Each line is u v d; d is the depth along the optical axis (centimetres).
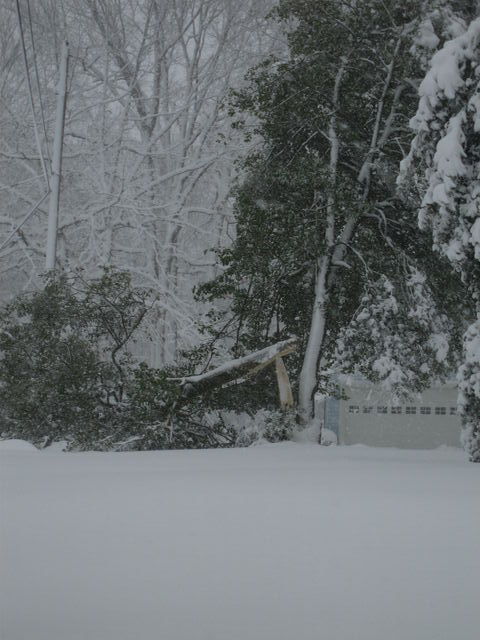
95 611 455
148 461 1558
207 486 1067
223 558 598
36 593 495
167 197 4309
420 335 2488
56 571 554
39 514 806
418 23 2345
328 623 435
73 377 2180
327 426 3750
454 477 1224
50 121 4116
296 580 530
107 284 2305
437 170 1733
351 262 2514
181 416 2314
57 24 4419
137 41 4538
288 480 1161
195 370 2455
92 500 913
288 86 2477
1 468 1333
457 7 2344
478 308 1783
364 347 2519
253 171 2497
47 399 2162
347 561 589
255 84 2578
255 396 2400
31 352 2220
